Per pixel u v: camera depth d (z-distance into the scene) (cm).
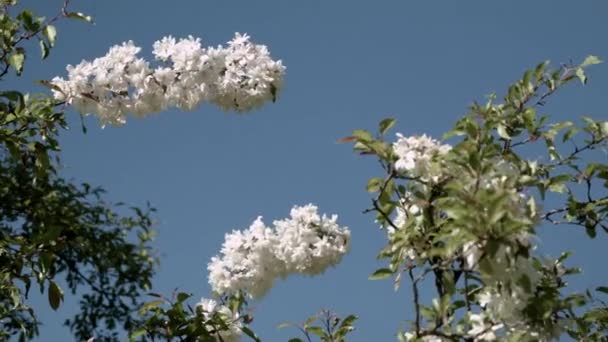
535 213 408
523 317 408
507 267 384
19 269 588
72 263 1255
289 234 510
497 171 407
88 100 548
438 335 412
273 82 551
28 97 577
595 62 487
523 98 489
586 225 472
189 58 545
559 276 446
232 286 513
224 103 554
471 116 456
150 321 500
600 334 481
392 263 452
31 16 559
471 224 364
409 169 434
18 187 1238
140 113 550
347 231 513
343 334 488
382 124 439
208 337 492
